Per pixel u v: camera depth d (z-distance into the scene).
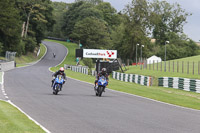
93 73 83.75
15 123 14.60
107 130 14.38
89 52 89.19
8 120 15.23
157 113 21.27
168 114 21.06
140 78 59.16
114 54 89.19
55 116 18.00
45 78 55.91
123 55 161.88
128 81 65.56
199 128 16.00
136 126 15.73
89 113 19.64
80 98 28.78
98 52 88.94
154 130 14.85
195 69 69.94
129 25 148.75
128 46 153.25
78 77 69.44
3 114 17.20
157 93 39.38
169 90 47.00
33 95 29.67
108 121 16.89
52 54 194.75
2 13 135.12
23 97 27.73
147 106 25.30
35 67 107.75
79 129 14.41
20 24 153.00
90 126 15.25
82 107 22.47
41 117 17.48
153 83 54.69
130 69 87.12
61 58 185.88
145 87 50.19
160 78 54.41
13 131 12.80
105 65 88.44
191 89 45.09
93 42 199.75
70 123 15.89
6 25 138.12
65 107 22.11
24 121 15.48
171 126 16.20
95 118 17.75
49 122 16.02
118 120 17.36
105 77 32.38
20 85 40.69
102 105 24.22
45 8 177.62
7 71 72.19
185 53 192.12
